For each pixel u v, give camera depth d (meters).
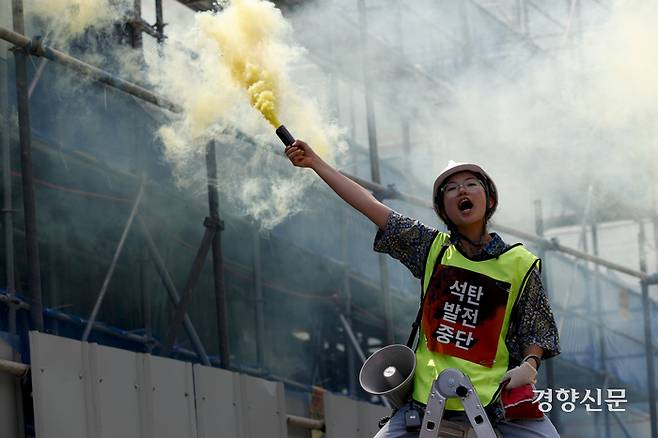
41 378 17.61
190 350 25.62
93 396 18.56
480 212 10.86
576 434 36.03
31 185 19.45
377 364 10.97
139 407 19.56
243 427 22.42
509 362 10.98
